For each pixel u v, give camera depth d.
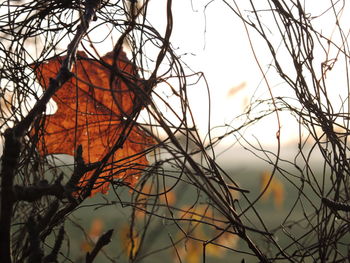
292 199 8.79
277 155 1.56
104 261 4.34
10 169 1.01
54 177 1.39
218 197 1.31
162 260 3.91
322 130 1.56
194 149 1.47
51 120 1.50
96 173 1.33
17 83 1.42
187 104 1.40
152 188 1.73
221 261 5.24
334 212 1.51
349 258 1.53
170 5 1.40
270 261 1.48
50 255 1.21
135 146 1.53
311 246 1.56
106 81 1.55
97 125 1.52
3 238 1.02
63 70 1.17
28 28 1.48
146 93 1.34
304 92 1.55
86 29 1.32
